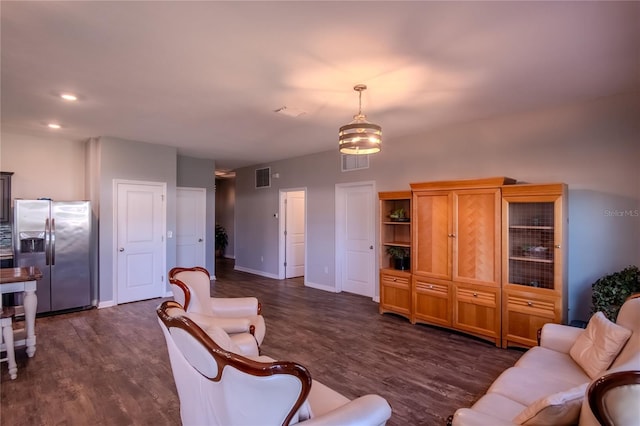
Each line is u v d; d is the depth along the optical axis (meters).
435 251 4.14
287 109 3.78
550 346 2.48
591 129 3.49
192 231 6.98
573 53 2.49
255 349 2.52
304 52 2.49
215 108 3.76
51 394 2.65
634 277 2.95
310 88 3.17
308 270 6.71
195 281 3.04
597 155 3.45
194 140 5.42
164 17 2.04
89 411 2.43
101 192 5.12
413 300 4.35
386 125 4.46
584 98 3.43
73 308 4.92
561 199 3.29
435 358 3.33
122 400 2.57
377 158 5.47
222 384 1.30
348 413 1.38
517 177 3.96
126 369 3.08
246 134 5.00
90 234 5.07
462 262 3.90
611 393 1.11
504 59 2.59
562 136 3.66
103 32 2.21
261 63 2.66
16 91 3.25
